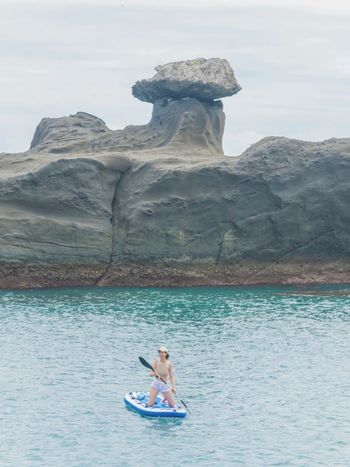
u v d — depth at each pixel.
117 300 74.75
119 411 37.53
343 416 37.22
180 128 98.69
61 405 38.38
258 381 43.34
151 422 36.03
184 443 33.47
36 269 85.56
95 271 87.44
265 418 36.84
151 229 87.50
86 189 88.12
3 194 86.31
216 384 42.69
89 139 101.06
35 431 34.62
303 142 91.00
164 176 87.88
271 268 89.25
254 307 70.19
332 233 89.06
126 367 46.09
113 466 30.98
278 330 58.44
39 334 56.03
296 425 35.91
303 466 31.19
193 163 90.81
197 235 88.25
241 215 88.62
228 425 35.81
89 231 87.06
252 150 90.81
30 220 85.75
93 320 62.31
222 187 88.50
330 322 61.97
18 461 31.23
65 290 82.88
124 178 90.94
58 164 87.31
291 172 88.81
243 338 55.31
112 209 89.88
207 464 31.31
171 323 61.19
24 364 46.66
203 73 100.94
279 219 88.50
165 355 37.53
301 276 89.19
